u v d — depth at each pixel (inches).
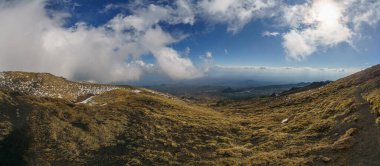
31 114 1971.0
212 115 3179.1
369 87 2512.3
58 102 2373.3
